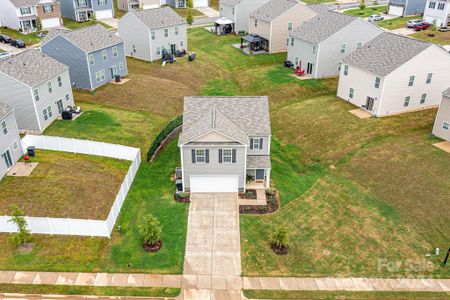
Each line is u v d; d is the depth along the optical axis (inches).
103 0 3395.7
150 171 1450.5
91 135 1646.2
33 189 1288.1
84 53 1979.6
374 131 1656.0
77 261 1044.5
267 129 1339.8
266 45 2687.0
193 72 2389.3
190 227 1175.0
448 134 1556.3
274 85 2178.9
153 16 2541.8
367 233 1147.3
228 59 2603.3
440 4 2960.1
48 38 2049.7
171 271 1027.3
